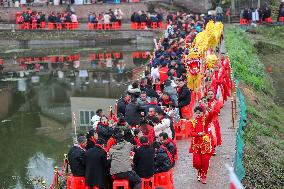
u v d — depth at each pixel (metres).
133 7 75.19
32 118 41.31
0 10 74.62
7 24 70.62
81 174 18.89
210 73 30.39
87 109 42.31
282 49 60.00
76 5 74.81
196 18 60.44
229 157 23.33
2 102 45.38
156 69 32.66
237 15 71.25
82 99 44.84
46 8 74.62
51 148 34.72
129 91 27.44
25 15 69.81
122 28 68.81
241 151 25.14
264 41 61.16
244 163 24.69
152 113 23.05
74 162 18.88
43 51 66.44
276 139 31.56
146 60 58.72
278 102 43.16
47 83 50.78
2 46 69.50
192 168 22.62
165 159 19.41
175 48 38.56
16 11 74.56
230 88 32.81
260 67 50.81
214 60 30.81
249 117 32.84
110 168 18.12
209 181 21.11
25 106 44.25
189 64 30.16
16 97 46.59
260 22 67.00
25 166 31.91
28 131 38.34
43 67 57.66
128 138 20.27
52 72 55.16
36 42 68.81
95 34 68.19
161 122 22.56
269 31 64.94
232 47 49.94
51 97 46.09
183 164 23.12
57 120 40.34
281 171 26.23
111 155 18.11
